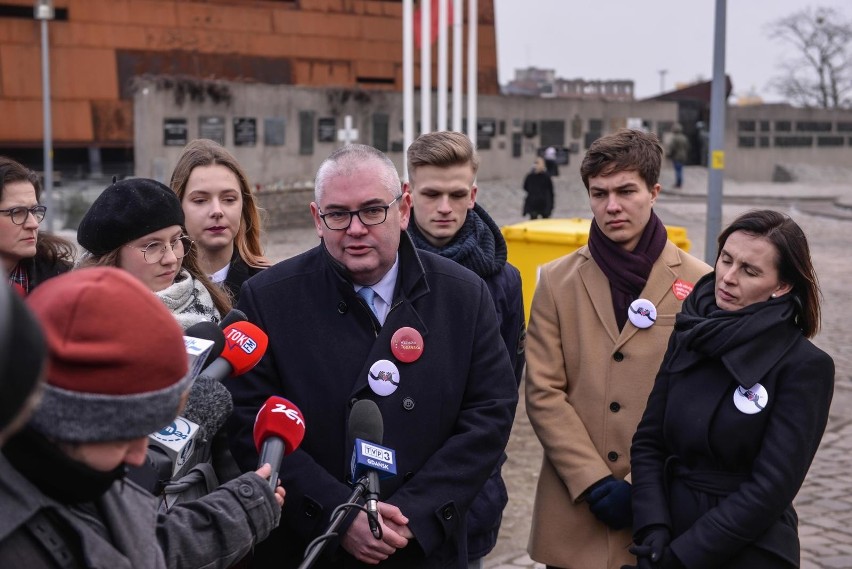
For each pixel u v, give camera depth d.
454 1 19.86
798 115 43.88
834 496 5.97
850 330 11.50
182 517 2.23
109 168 33.34
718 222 13.28
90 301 1.69
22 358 1.16
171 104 26.36
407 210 3.23
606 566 3.48
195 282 3.36
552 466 3.66
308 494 2.92
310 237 23.36
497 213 28.73
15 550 1.70
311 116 28.77
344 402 3.05
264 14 36.44
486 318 3.24
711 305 3.18
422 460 3.05
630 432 3.55
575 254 3.87
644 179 3.62
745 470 3.07
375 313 3.15
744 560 3.00
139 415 1.71
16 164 3.91
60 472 1.70
